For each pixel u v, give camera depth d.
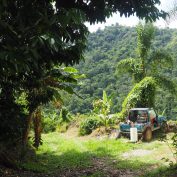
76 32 8.75
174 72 39.75
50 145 20.72
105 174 11.73
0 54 6.12
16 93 13.95
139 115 20.42
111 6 8.77
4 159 12.08
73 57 9.34
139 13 8.73
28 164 12.90
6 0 6.39
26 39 6.67
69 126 29.34
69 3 8.61
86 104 46.62
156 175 10.07
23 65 6.37
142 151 16.72
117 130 22.34
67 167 13.34
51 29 7.23
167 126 20.50
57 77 13.86
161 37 58.28
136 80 25.62
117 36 69.25
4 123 12.74
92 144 19.55
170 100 34.66
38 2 7.82
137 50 25.44
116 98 44.94
